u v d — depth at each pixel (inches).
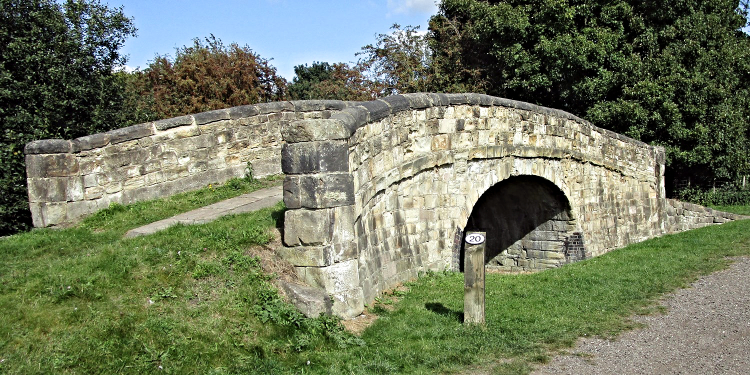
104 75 685.9
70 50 640.4
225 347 251.6
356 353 278.4
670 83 942.4
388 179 406.9
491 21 986.1
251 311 277.4
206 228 354.6
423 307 364.5
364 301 351.9
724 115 991.6
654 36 959.6
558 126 617.9
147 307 262.4
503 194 688.4
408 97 434.3
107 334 240.8
